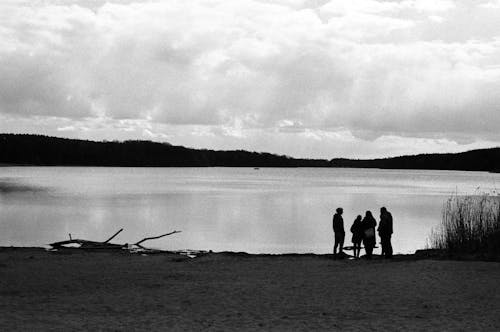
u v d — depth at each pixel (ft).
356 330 36.91
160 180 526.98
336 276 59.47
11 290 51.80
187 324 38.34
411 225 153.28
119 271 63.26
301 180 639.35
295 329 37.19
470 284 53.78
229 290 52.08
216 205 227.20
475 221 80.94
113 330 36.06
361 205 235.20
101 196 274.16
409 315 41.83
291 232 138.82
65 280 57.21
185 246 111.65
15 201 230.27
